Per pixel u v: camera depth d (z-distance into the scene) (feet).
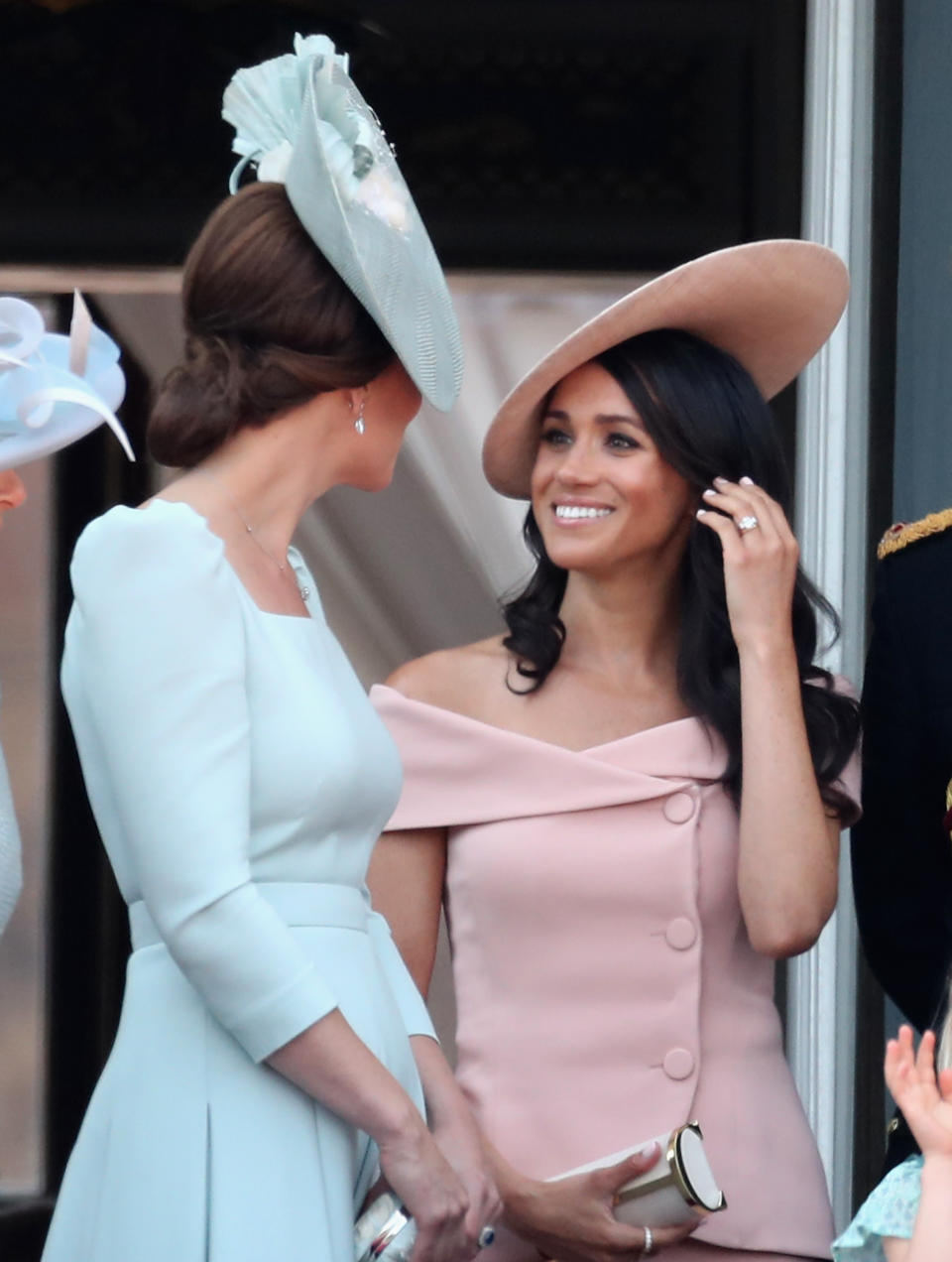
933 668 34.86
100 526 26.71
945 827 33.65
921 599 35.17
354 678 29.22
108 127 58.18
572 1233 32.45
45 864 57.72
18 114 57.98
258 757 26.96
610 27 56.70
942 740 34.60
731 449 35.86
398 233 28.71
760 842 34.27
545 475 35.99
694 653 36.14
